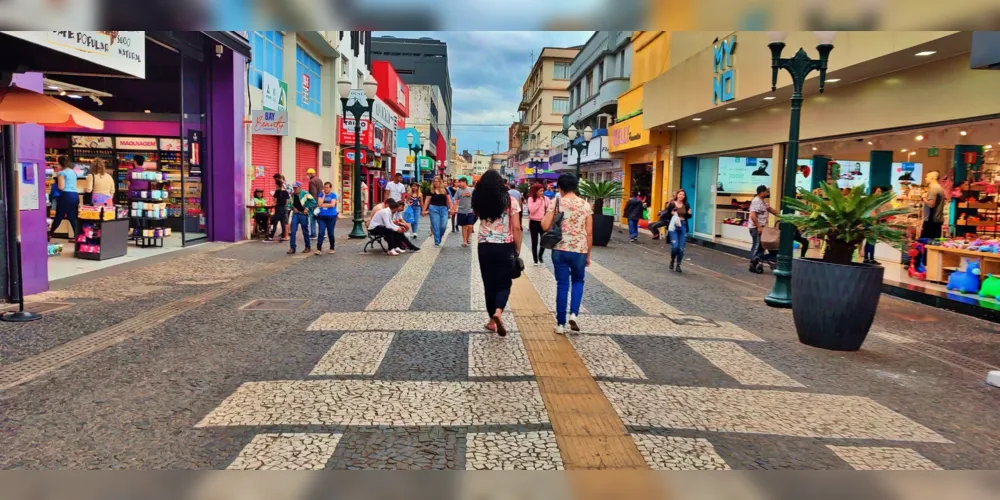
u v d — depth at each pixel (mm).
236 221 15734
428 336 6516
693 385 5184
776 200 15727
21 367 5184
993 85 9039
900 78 11047
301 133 24109
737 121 17891
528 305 8336
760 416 4516
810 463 3736
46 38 7164
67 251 12406
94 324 6699
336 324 6965
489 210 6527
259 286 9359
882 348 6727
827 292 6457
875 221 6461
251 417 4219
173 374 5098
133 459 3566
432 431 4051
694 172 22984
